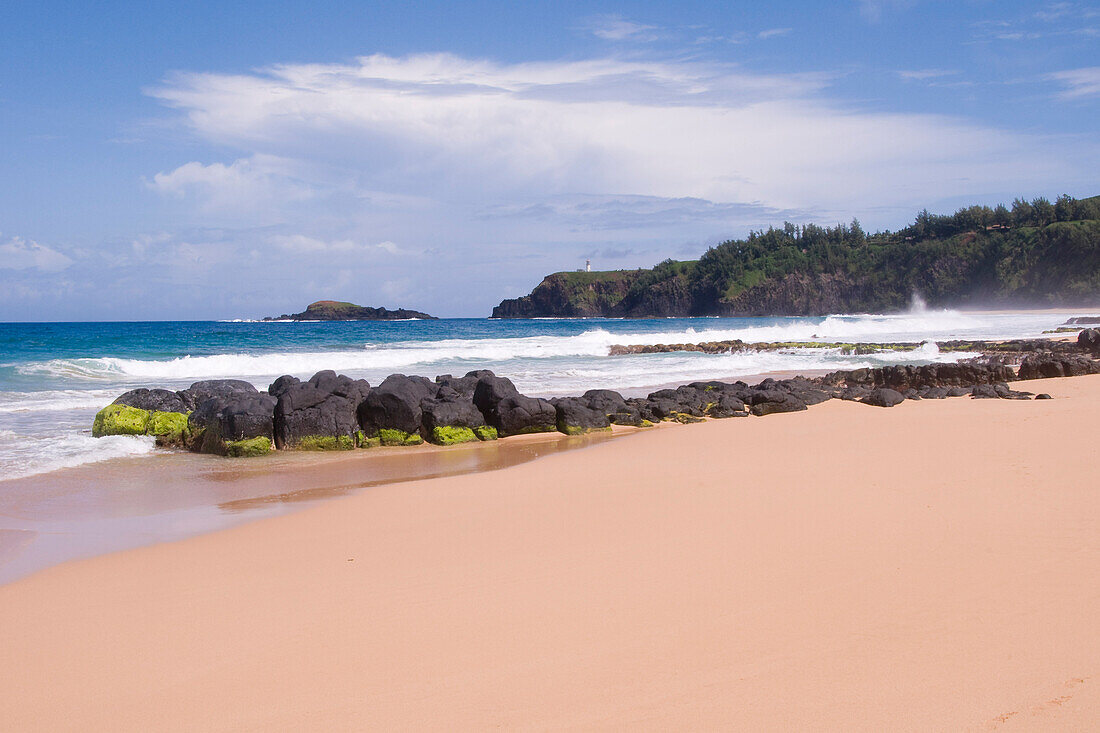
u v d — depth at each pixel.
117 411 15.85
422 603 6.22
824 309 177.12
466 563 7.25
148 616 6.19
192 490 11.61
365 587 6.68
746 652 5.08
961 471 10.34
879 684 4.60
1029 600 5.74
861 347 39.50
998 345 38.53
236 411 14.81
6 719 4.62
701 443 14.47
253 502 10.77
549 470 12.36
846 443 13.41
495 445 15.92
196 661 5.31
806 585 6.24
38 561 7.89
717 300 187.38
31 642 5.73
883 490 9.45
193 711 4.65
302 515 9.69
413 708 4.56
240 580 7.04
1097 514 7.94
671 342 50.84
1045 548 6.91
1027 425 14.16
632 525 8.35
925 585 6.12
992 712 4.25
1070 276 128.88
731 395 20.56
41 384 25.09
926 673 4.70
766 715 4.31
